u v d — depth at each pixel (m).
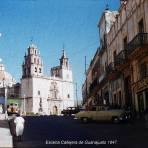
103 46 38.88
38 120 29.28
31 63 105.62
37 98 102.25
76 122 25.61
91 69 55.28
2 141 14.31
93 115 24.33
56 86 110.06
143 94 24.75
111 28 34.91
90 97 57.16
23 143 14.42
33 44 109.06
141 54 24.45
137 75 25.98
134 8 26.84
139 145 12.58
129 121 23.08
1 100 84.12
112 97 35.62
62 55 118.50
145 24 24.52
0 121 26.38
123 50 27.50
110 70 32.28
